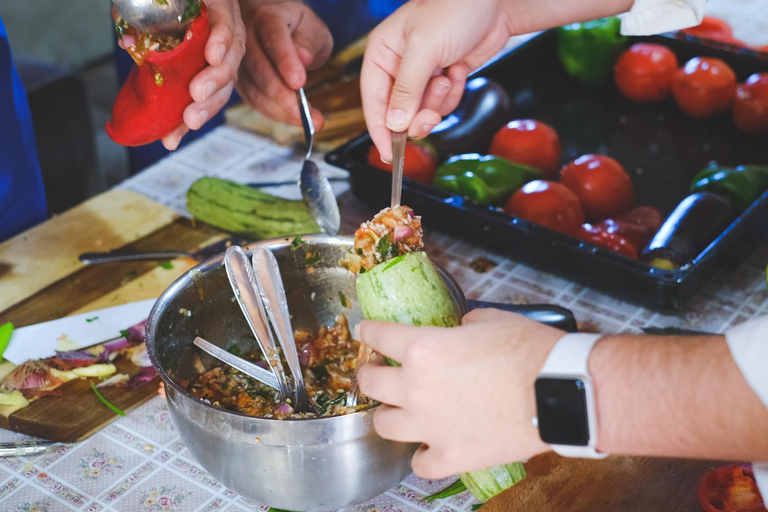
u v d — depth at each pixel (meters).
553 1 1.29
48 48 3.11
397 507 1.09
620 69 1.59
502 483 1.01
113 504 1.10
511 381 0.93
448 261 1.37
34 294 1.31
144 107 1.16
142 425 1.18
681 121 1.57
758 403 0.86
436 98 1.24
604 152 1.52
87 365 1.21
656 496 1.07
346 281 1.20
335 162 1.41
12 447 1.15
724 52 1.57
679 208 1.33
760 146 1.50
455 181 1.38
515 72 1.62
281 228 1.35
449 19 1.19
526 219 1.34
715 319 1.27
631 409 0.91
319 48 1.46
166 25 1.11
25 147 1.49
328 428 1.00
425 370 0.95
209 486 1.11
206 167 1.54
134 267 1.35
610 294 1.31
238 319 1.19
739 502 1.04
